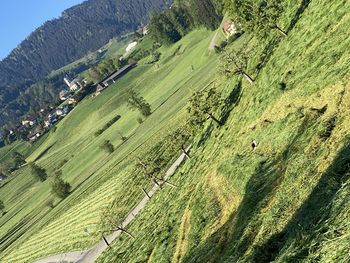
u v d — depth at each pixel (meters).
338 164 22.53
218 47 166.88
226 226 40.06
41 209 187.00
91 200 135.12
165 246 55.12
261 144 44.34
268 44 69.12
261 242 26.80
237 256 30.03
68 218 139.12
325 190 22.03
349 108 29.39
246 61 75.31
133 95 189.00
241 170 44.09
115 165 148.75
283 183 29.44
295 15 60.50
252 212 33.22
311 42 48.06
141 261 62.06
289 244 21.62
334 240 16.47
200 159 75.38
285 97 45.97
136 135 166.62
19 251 150.88
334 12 45.72
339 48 39.50
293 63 50.28
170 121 131.25
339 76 35.03
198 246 42.97
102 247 102.88
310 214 21.64
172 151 104.25
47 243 135.62
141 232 80.31
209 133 81.00
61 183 172.12
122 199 114.94
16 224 195.00
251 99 62.75
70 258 112.44
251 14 72.94
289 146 36.25
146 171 96.69
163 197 83.94
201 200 52.19
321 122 31.31
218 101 78.25
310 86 39.72
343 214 17.38
